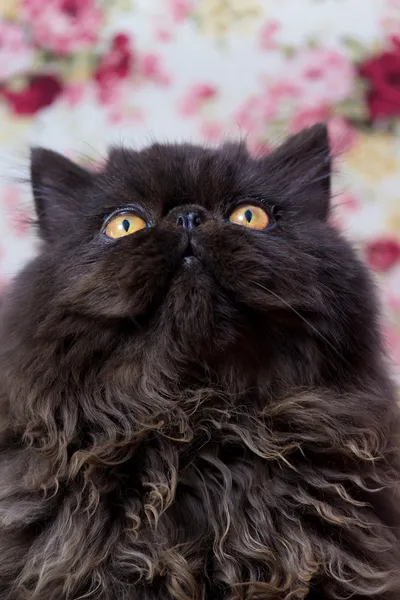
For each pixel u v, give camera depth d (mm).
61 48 636
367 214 626
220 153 469
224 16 635
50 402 417
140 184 437
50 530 401
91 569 391
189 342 408
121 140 585
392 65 632
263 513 404
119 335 415
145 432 411
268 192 447
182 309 405
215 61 637
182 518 405
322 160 495
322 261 425
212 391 417
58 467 408
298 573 390
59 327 415
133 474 410
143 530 396
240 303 410
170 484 403
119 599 386
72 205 466
